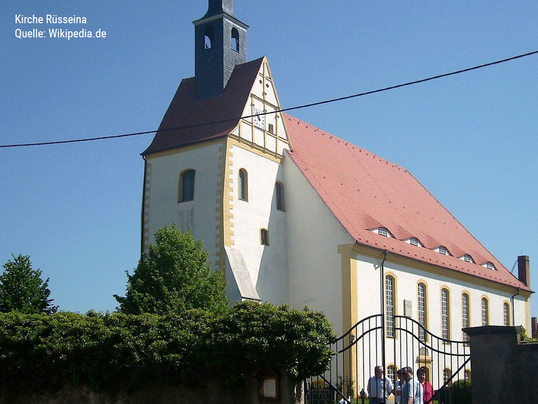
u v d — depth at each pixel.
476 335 20.05
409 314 47.94
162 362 23.38
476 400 19.70
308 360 22.23
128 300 35.25
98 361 24.02
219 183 42.50
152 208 45.16
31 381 24.56
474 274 56.59
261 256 43.78
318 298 43.91
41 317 24.95
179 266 35.78
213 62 46.34
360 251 44.03
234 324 23.03
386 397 22.20
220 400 23.17
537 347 19.28
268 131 46.28
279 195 46.47
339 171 52.94
